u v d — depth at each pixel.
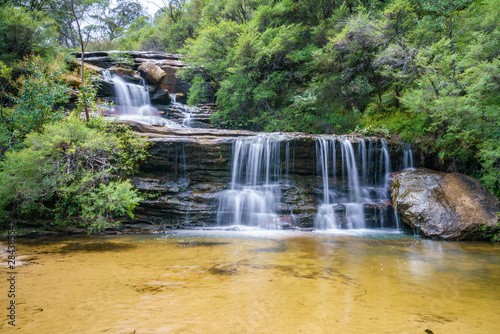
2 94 12.38
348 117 15.77
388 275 5.03
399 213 9.74
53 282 4.45
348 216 10.24
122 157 9.72
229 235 8.80
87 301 3.70
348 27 14.42
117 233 9.07
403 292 4.20
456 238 8.36
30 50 15.77
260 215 10.23
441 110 9.92
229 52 17.72
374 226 10.20
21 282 4.45
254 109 18.56
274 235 8.84
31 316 3.22
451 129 9.91
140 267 5.34
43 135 8.36
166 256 6.20
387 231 9.82
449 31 12.20
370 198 11.39
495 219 8.59
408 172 10.92
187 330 2.94
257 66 17.66
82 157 8.80
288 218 10.10
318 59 16.12
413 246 7.53
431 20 12.59
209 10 27.16
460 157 11.19
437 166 12.20
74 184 8.19
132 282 4.49
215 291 4.11
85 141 8.60
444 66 10.45
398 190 10.23
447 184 9.74
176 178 11.16
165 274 4.91
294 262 5.79
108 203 7.92
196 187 10.96
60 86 11.22
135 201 8.21
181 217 10.04
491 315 3.44
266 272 5.08
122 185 8.12
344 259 6.10
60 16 25.06
